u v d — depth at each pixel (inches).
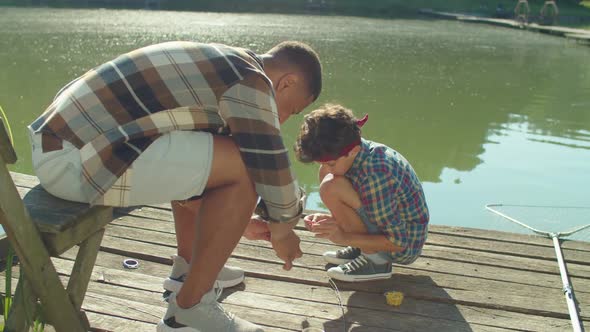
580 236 123.4
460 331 80.4
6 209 54.0
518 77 442.0
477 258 102.6
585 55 601.9
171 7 1050.1
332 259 97.6
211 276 65.1
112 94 60.6
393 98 340.2
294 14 1066.7
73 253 97.2
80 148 59.8
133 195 61.6
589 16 1190.9
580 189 187.5
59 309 62.4
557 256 103.1
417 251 91.1
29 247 57.0
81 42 520.7
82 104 60.7
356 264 92.5
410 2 1331.2
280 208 65.5
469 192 185.0
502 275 96.7
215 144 63.3
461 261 101.3
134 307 81.1
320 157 84.8
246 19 888.3
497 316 84.7
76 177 60.0
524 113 309.7
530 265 100.8
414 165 215.6
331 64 474.6
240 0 1186.6
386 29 844.0
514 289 92.2
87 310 79.7
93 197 60.2
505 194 182.5
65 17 789.2
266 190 64.2
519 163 218.4
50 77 350.3
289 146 227.3
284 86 68.1
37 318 63.2
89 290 85.3
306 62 68.3
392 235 88.2
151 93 60.8
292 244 70.4
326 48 577.9
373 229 90.2
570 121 292.2
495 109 317.4
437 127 273.4
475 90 377.1
